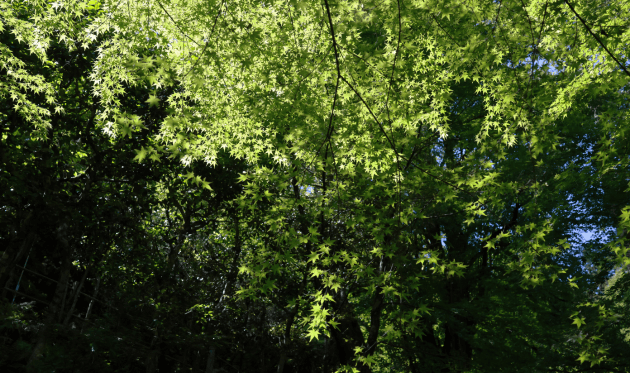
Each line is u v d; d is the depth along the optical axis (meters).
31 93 8.62
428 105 5.83
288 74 4.93
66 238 9.75
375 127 4.97
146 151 4.56
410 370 11.91
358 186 6.37
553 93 5.21
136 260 11.45
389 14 4.39
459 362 9.89
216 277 15.77
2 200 9.34
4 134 9.48
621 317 9.70
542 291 10.40
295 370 20.88
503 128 6.88
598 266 11.76
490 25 4.91
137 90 8.81
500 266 11.67
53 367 8.70
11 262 9.67
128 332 10.93
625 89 7.20
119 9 4.60
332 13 4.20
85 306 17.16
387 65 4.43
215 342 12.41
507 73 5.13
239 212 12.12
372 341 9.42
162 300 12.16
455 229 11.52
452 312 10.05
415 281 5.30
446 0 4.42
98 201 10.14
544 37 4.89
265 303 15.06
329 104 5.16
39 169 9.08
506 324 9.73
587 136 10.79
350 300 12.73
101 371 9.47
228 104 5.34
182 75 4.99
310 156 5.09
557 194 9.71
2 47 6.63
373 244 8.64
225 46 4.56
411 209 5.21
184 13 4.63
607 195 10.30
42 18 5.40
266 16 5.03
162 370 16.11
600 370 9.27
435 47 5.20
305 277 11.41
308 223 7.98
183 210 14.66
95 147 9.42
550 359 9.65
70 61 8.52
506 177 9.97
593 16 4.68
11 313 10.05
